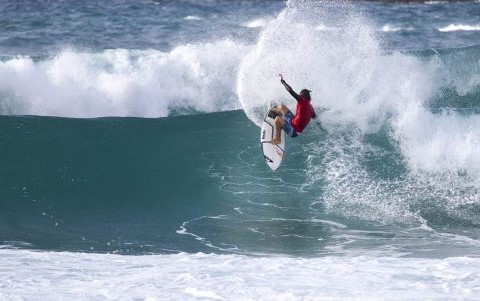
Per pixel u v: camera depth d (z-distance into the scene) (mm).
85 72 63875
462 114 55281
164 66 64500
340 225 44062
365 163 51781
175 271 31531
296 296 27688
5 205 45719
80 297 27109
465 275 30766
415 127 54000
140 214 45688
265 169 52219
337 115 56812
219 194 48938
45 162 51625
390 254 37906
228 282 29609
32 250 37500
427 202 47375
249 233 42344
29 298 26750
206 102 63719
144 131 56656
